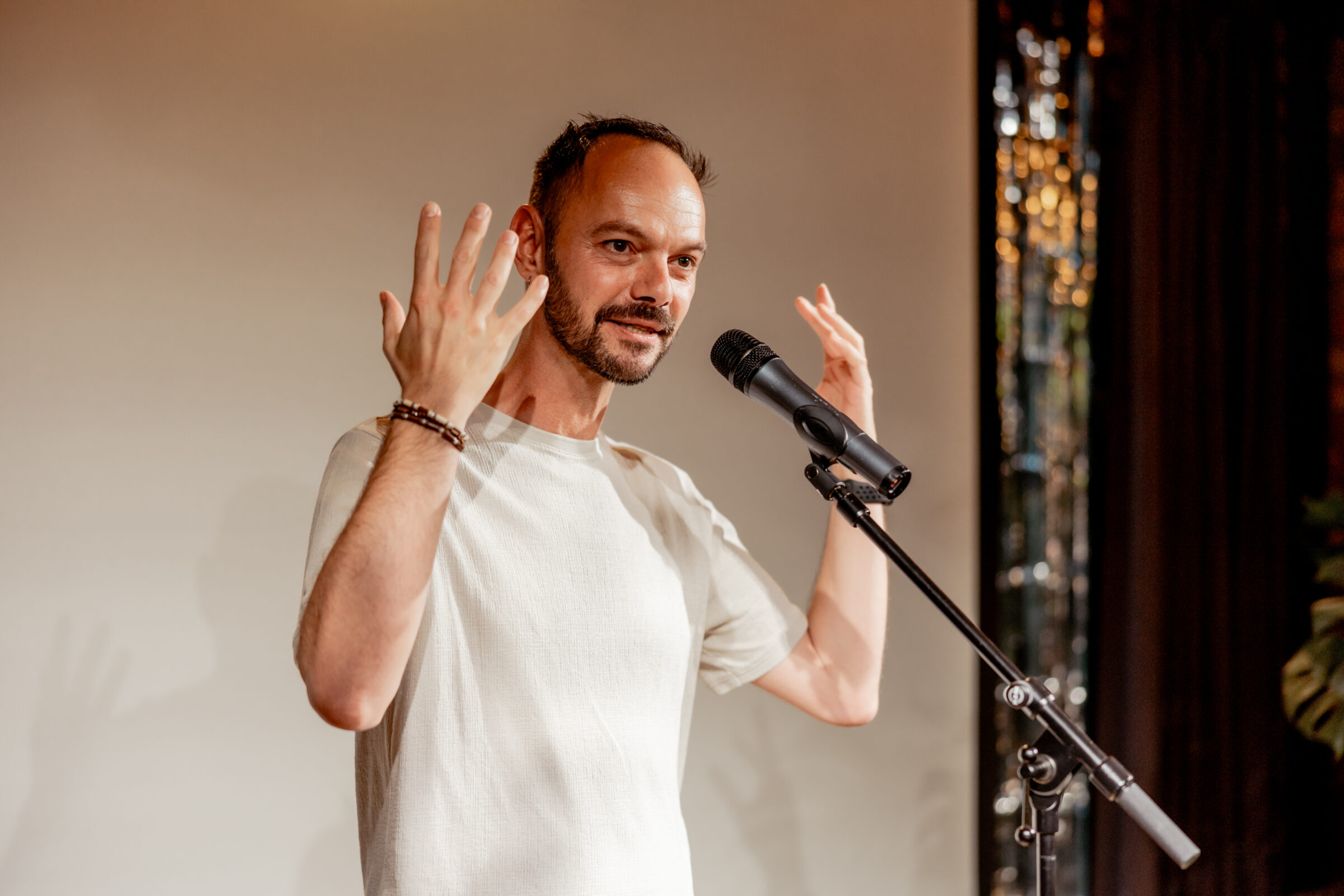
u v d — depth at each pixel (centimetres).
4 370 158
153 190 166
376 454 99
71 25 163
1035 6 253
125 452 164
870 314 222
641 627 107
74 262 162
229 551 168
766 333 211
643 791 103
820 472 109
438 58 184
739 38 211
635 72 200
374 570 83
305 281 174
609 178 105
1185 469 255
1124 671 248
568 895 97
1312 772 288
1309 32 290
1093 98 258
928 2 232
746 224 210
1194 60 262
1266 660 268
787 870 207
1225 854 256
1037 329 254
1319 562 266
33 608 158
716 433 204
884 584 130
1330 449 301
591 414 113
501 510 105
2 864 155
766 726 206
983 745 229
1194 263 258
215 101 170
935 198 231
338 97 177
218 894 165
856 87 223
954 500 231
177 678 165
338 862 173
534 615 102
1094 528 254
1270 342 274
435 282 92
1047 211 255
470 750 97
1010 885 242
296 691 171
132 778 162
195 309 168
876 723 218
